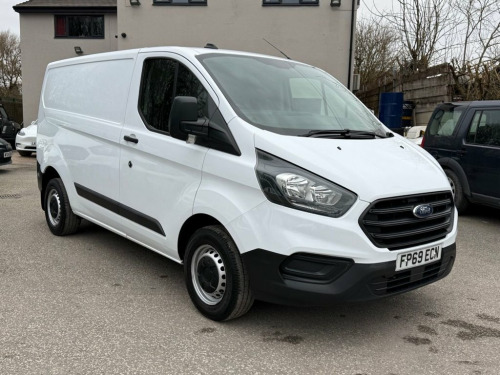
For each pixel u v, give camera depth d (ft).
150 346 10.19
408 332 11.27
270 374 9.28
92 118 15.47
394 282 10.05
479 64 35.63
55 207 18.25
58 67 18.67
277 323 11.50
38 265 15.10
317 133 11.25
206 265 11.39
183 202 11.65
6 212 22.61
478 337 11.09
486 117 22.53
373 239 9.57
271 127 10.90
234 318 11.25
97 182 15.25
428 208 10.32
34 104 71.05
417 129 35.32
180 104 11.04
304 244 9.44
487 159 21.97
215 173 10.81
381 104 44.75
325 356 10.03
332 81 14.94
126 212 13.89
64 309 11.90
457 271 15.80
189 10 52.06
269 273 9.86
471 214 25.02
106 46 70.08
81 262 15.51
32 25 69.62
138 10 52.31
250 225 10.03
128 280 14.03
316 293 9.52
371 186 9.59
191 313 11.89
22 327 10.85
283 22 51.37
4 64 126.62
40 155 18.83
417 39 55.93
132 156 13.46
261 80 12.44
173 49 12.87
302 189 9.58
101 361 9.53
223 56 12.73
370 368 9.59
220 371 9.32
